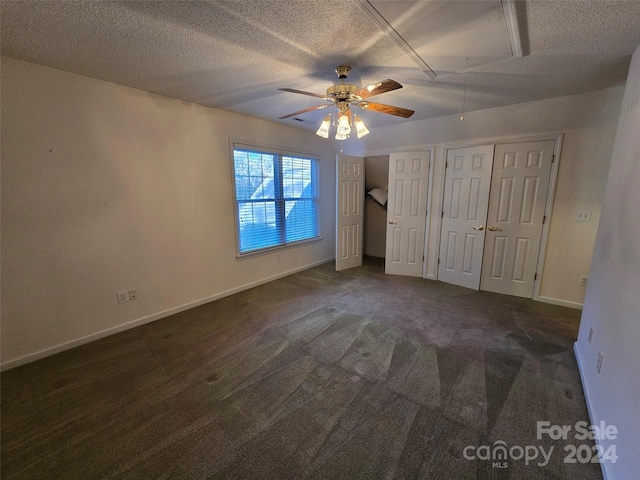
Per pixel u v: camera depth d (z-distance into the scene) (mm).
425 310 3105
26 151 2078
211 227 3330
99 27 1578
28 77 2035
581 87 2537
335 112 3408
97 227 2471
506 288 3576
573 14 1445
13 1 1318
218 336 2584
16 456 1428
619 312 1442
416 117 3586
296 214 4484
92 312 2504
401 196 4289
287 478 1309
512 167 3350
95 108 2363
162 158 2830
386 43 1762
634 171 1478
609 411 1389
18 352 2164
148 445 1486
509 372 2041
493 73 2229
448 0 1333
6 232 2055
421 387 1897
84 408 1738
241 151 3578
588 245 3016
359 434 1540
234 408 1731
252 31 1628
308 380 1979
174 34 1656
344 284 4004
